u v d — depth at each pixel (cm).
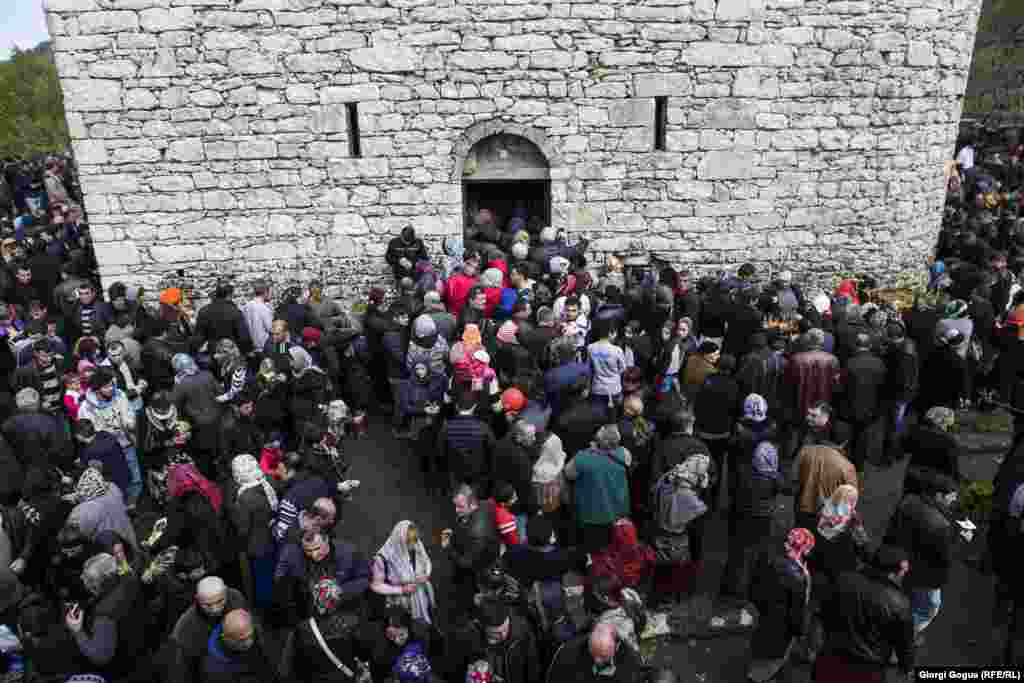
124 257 1291
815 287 1383
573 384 791
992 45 2912
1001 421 1011
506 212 1436
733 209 1329
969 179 1902
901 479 908
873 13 1236
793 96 1271
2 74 3391
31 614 530
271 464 727
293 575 572
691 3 1214
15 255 1327
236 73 1216
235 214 1291
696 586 733
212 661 496
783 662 596
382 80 1236
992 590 726
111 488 643
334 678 513
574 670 491
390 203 1304
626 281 1156
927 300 1201
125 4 1166
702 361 862
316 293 1075
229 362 856
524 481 680
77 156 1233
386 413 1077
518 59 1234
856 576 523
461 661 514
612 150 1288
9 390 996
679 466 646
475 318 962
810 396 840
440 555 785
